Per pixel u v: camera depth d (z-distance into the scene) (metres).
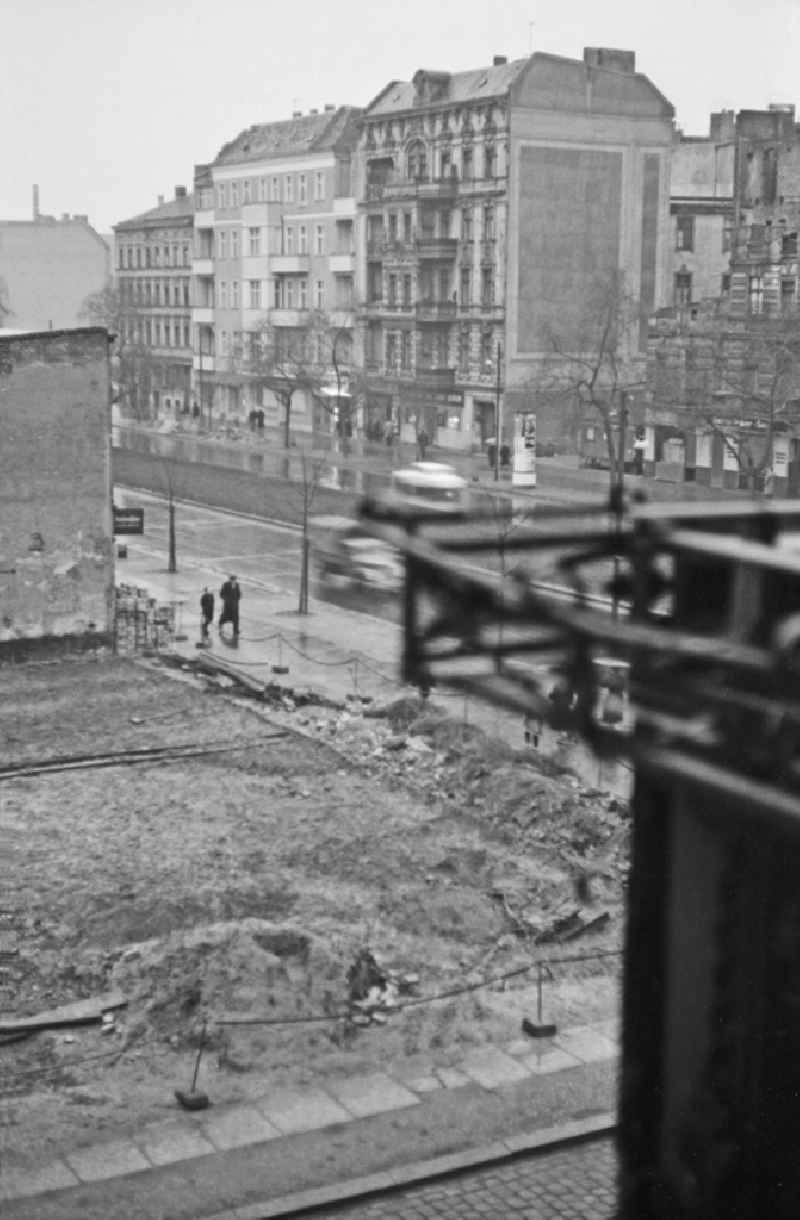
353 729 29.45
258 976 17.38
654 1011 6.67
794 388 58.38
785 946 6.17
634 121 78.69
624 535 4.92
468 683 4.58
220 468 78.50
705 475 65.44
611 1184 14.28
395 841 22.84
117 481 73.88
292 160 97.56
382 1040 16.81
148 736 29.16
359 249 90.31
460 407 81.56
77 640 35.59
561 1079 16.16
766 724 4.33
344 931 19.19
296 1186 14.12
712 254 81.81
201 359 105.69
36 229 130.75
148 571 49.41
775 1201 6.33
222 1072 16.09
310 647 37.91
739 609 5.36
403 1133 15.07
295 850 22.45
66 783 26.17
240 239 103.75
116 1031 16.84
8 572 34.59
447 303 81.75
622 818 23.70
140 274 117.69
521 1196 14.11
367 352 90.00
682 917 6.46
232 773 26.77
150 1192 13.97
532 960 18.86
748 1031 6.34
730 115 86.75
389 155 86.62
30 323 131.12
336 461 79.38
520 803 23.97
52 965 18.38
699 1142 6.56
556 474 69.81
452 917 19.83
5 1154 14.48
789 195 62.88
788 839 6.07
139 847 22.72
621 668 12.59
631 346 77.12
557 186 77.44
